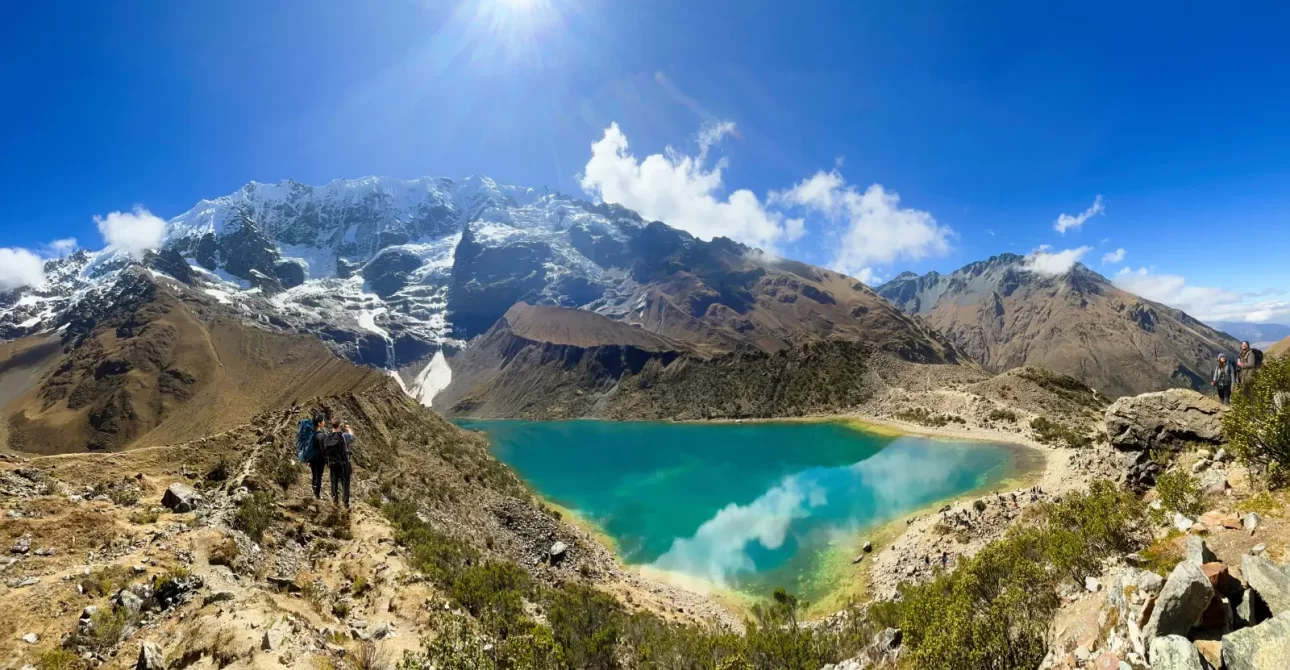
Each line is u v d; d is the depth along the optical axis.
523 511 43.88
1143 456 22.06
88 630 10.71
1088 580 11.48
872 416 106.44
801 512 51.59
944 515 39.59
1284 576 7.77
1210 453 18.70
